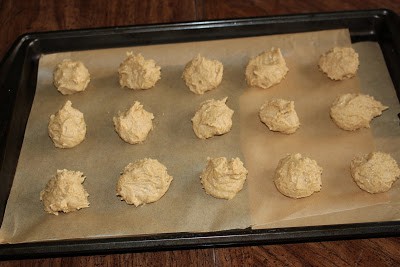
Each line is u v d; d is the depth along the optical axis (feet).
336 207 1.37
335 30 1.72
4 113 1.55
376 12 1.71
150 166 1.44
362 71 1.66
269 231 1.28
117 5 1.89
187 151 1.51
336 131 1.54
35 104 1.64
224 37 1.73
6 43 1.81
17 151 1.53
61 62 1.69
